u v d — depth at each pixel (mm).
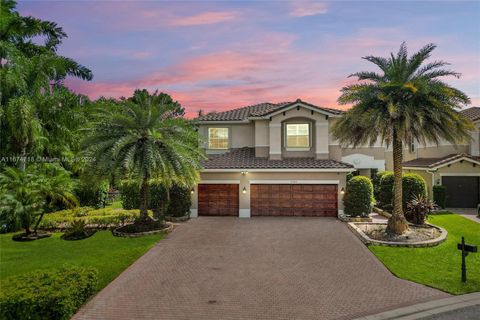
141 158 14578
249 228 16391
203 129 23219
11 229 15820
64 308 6410
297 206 19766
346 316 7051
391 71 13977
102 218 16203
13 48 20547
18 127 18078
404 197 17500
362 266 10430
